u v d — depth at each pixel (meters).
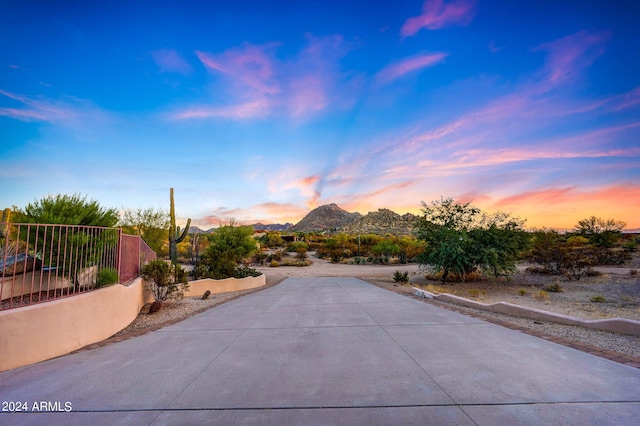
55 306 5.25
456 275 20.14
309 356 4.91
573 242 39.09
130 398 3.63
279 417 3.15
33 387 3.99
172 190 19.39
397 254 45.94
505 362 4.51
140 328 7.49
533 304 12.19
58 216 7.77
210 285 14.45
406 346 5.33
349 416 3.14
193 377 4.19
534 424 2.96
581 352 4.93
